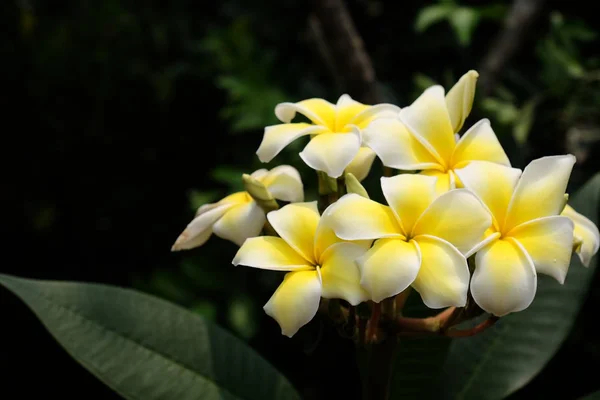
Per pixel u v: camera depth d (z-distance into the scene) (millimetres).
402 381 624
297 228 493
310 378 1142
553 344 635
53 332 577
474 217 468
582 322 1017
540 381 1032
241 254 492
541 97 997
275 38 1252
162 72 1243
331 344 1043
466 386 635
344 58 833
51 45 1271
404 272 457
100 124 1300
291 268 483
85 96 1288
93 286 596
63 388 1334
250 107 1047
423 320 502
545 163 488
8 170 1315
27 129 1306
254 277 1089
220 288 1074
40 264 1367
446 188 491
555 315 642
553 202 482
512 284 457
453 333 498
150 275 1292
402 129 508
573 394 1026
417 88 1021
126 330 593
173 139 1288
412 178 487
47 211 1333
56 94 1293
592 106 996
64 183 1332
